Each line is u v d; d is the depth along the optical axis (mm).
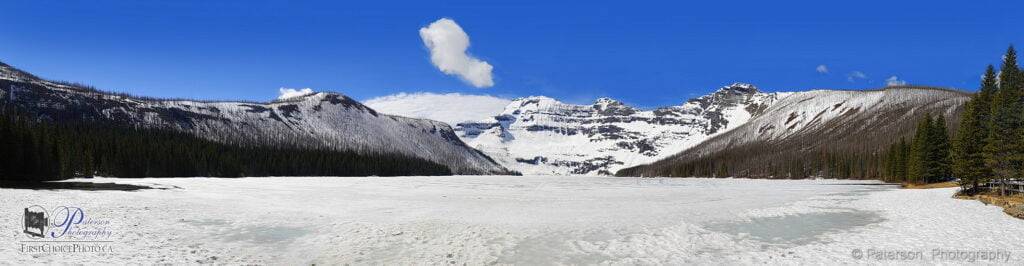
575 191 74750
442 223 30375
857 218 34219
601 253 22406
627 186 100062
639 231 27984
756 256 21172
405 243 24438
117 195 46000
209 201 43250
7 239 21469
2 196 37781
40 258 18391
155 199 43062
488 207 42438
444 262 20750
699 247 23547
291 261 20688
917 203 44438
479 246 23844
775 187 95438
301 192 60562
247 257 21125
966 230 26547
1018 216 31516
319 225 29609
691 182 140875
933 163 80500
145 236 24469
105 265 18016
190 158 138250
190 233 26203
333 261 20797
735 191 76438
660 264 20156
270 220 31391
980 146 54500
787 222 32281
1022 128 47500
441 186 87625
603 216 35406
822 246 23156
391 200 49594
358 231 27391
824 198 55594
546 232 27578
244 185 76812
